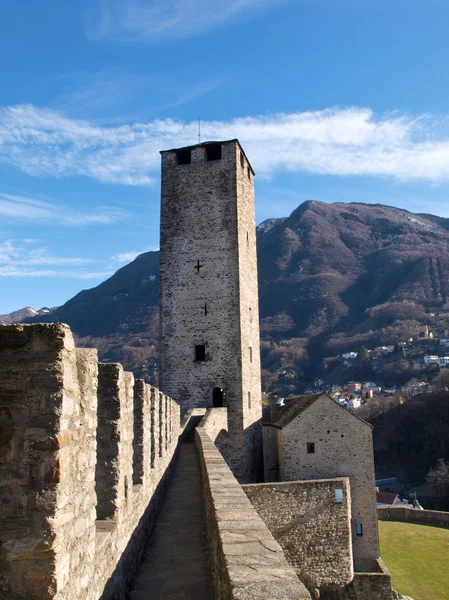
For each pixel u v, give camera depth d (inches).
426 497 2427.4
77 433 188.9
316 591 780.0
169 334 1330.0
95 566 209.0
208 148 1428.4
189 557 336.2
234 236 1333.7
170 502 493.4
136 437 360.5
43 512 164.7
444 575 1091.9
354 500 1158.3
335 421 1186.0
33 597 160.6
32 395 170.6
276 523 785.6
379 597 780.6
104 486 259.3
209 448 576.4
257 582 152.7
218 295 1320.1
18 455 167.8
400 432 2962.6
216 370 1294.3
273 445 1333.7
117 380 265.1
